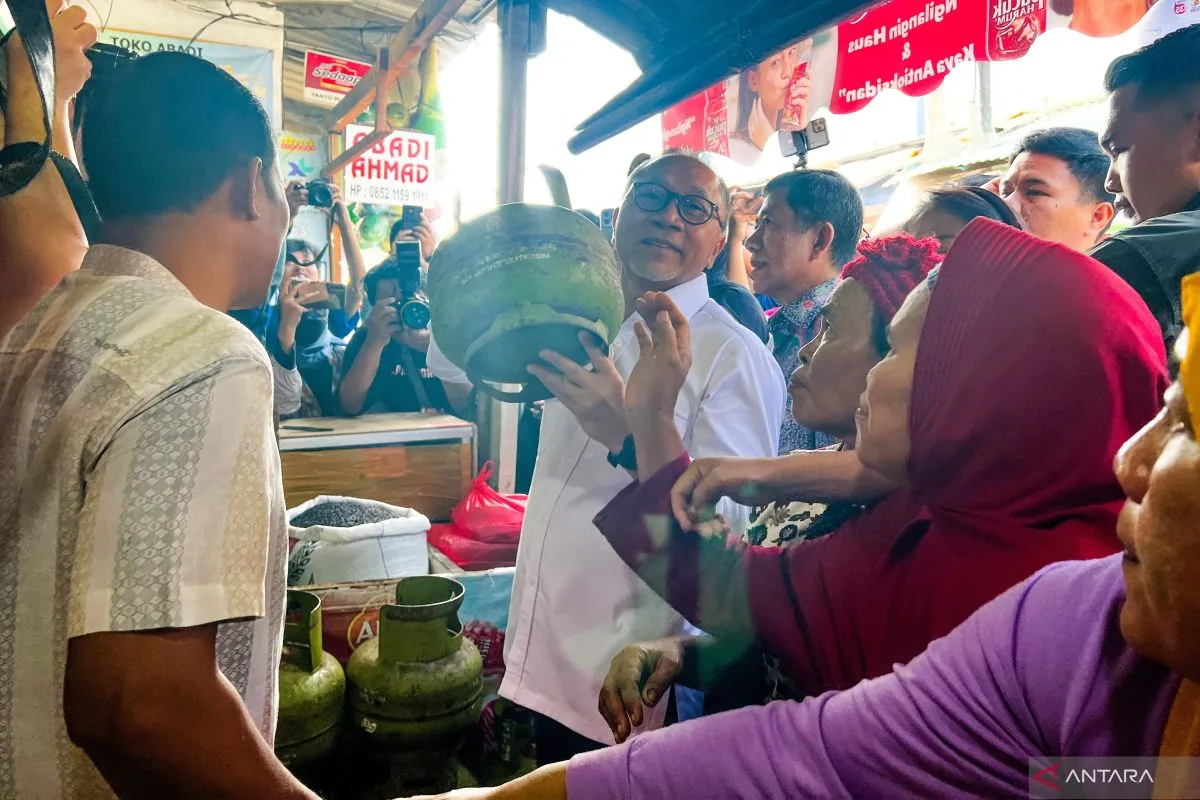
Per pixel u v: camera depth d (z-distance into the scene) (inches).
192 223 27.8
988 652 18.6
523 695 37.6
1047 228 34.0
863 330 27.2
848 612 26.4
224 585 22.3
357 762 47.2
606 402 27.9
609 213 42.9
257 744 23.5
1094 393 20.8
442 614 44.8
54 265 35.0
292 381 81.5
